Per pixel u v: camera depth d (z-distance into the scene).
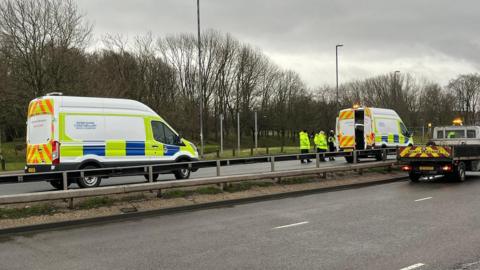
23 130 47.44
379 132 23.14
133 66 51.50
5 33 33.50
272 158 14.30
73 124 13.33
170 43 66.44
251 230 8.29
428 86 79.25
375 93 82.19
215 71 68.94
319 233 7.94
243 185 13.01
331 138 27.97
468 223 8.61
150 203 10.65
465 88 95.94
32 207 9.44
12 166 27.08
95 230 8.53
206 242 7.39
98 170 10.92
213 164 13.04
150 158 14.96
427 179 17.34
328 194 13.26
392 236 7.62
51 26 34.56
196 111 54.97
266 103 74.75
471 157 16.73
